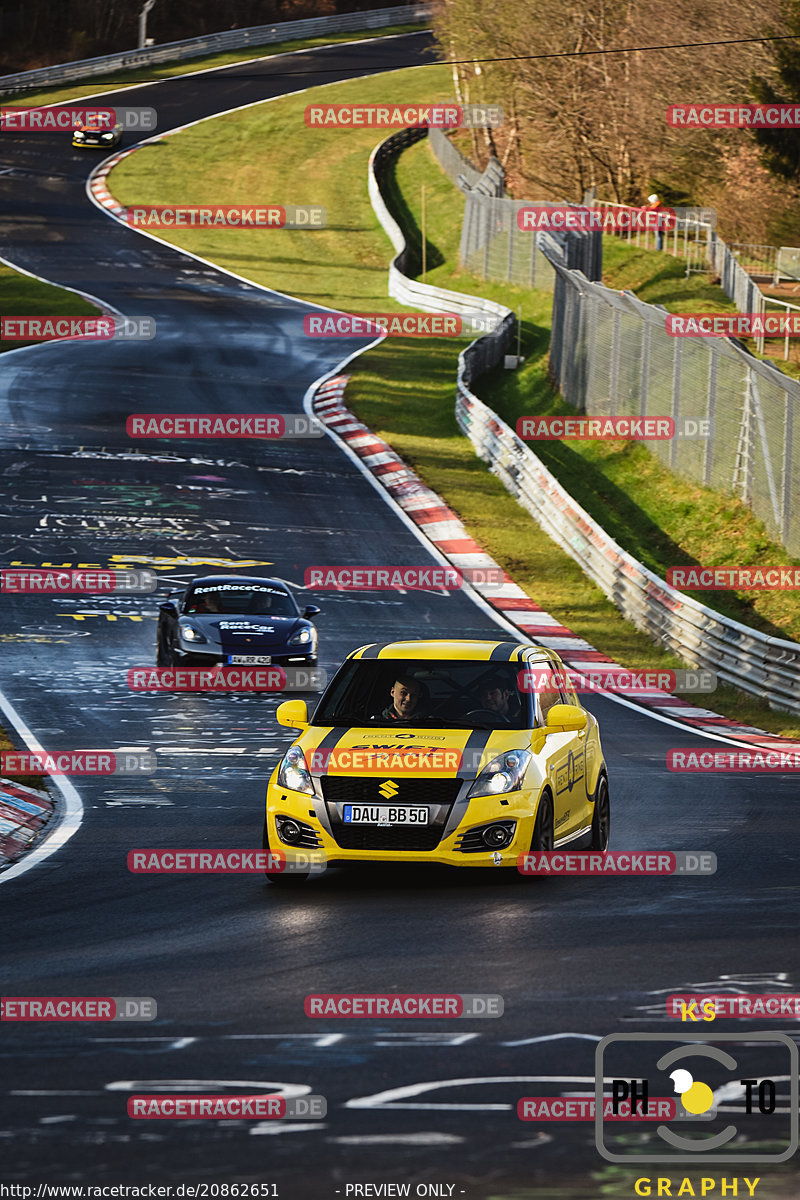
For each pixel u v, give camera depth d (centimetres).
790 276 19338
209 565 10481
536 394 16525
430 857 3603
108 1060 2234
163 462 13650
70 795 5041
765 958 2847
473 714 3922
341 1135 1894
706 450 11956
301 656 7538
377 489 13275
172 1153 1830
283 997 2594
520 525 12256
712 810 4928
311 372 18425
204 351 19388
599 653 9012
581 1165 1791
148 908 3441
